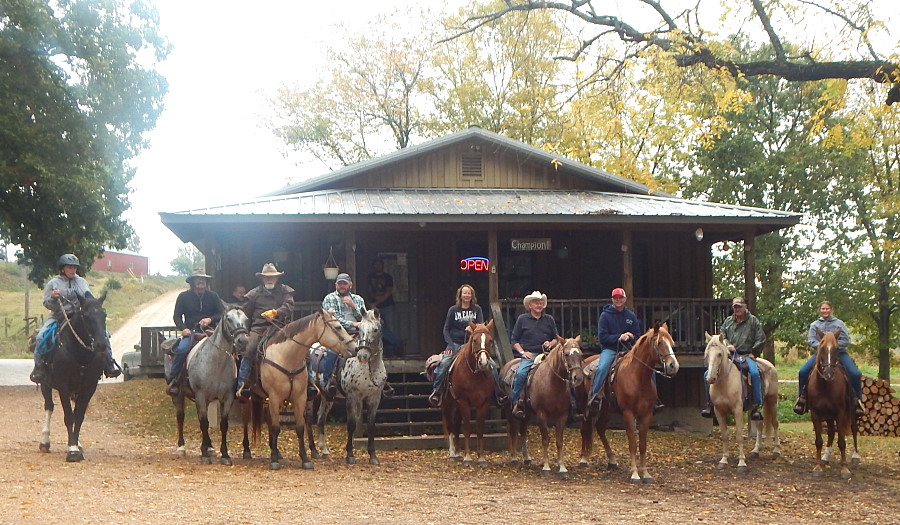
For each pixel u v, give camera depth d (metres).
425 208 18.64
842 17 13.59
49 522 8.52
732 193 30.56
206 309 14.01
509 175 22.48
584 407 13.87
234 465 12.88
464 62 38.28
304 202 19.16
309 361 13.65
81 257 27.55
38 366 12.73
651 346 12.77
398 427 17.38
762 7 13.55
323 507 9.80
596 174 22.14
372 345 12.81
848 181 29.45
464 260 21.61
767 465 14.86
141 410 21.25
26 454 12.98
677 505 10.88
